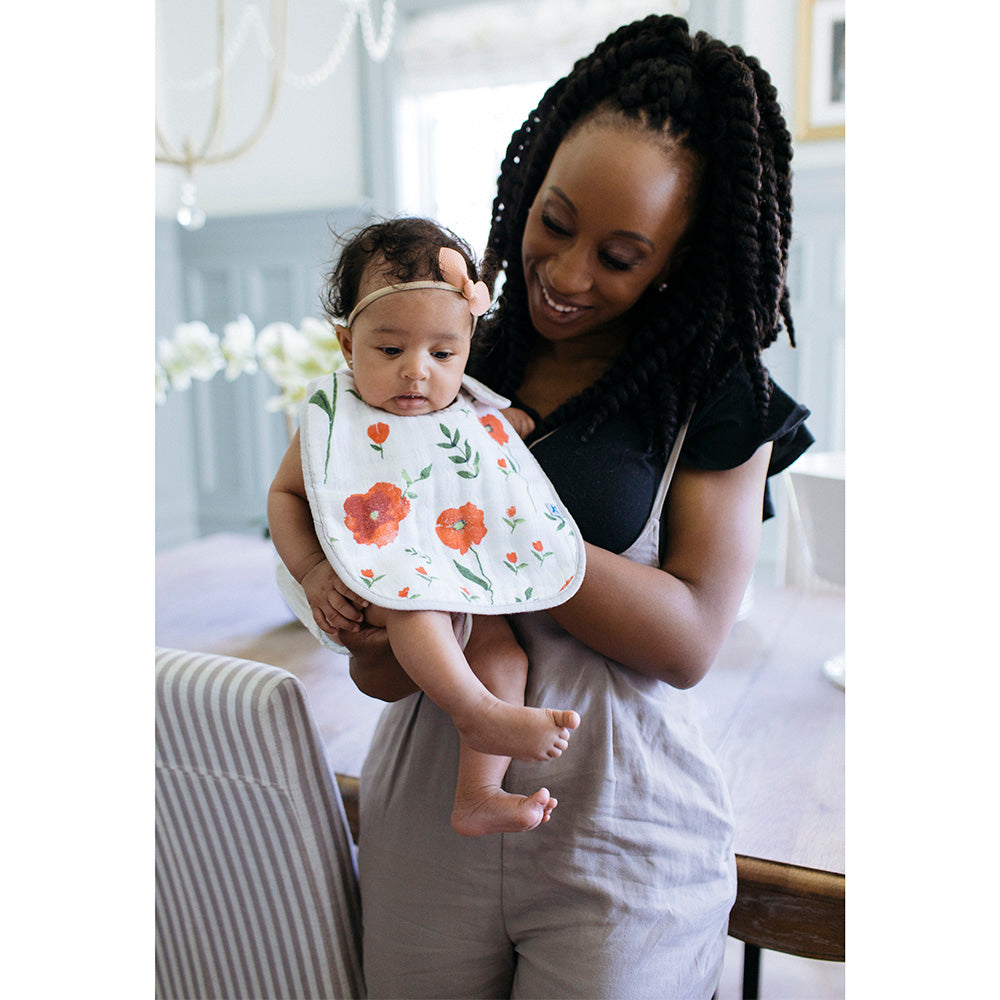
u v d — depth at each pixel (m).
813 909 0.81
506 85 3.10
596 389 0.84
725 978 1.52
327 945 0.89
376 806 0.83
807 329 2.86
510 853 0.75
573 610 0.75
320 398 0.77
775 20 2.70
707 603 0.78
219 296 3.71
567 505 0.80
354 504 0.74
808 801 0.92
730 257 0.82
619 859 0.74
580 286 0.78
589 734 0.76
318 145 3.40
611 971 0.72
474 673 0.75
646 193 0.75
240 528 3.85
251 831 0.86
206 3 3.43
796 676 1.25
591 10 2.92
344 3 3.20
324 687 1.23
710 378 0.82
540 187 0.89
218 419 3.79
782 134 0.84
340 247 0.82
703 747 0.82
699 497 0.80
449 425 0.78
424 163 3.29
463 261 0.75
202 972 0.97
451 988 0.79
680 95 0.77
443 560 0.73
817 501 1.29
